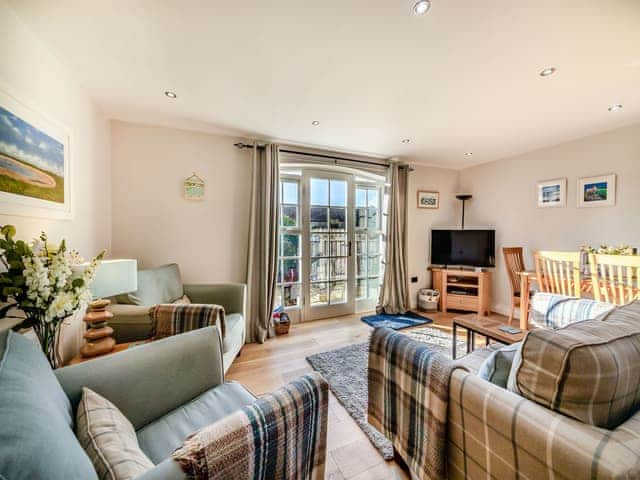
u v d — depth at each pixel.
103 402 0.89
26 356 0.77
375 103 2.17
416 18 1.31
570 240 3.03
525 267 3.44
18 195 1.30
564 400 0.71
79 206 1.89
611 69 1.71
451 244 3.95
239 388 1.30
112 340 1.54
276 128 2.68
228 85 1.91
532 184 3.39
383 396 1.29
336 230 3.64
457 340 2.80
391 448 1.41
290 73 1.77
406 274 3.84
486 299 3.64
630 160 2.58
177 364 1.19
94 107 2.12
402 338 1.24
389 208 3.72
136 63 1.66
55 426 0.59
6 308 1.12
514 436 0.75
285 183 3.35
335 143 3.13
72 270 1.32
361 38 1.45
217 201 2.83
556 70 1.72
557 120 2.49
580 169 2.95
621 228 2.64
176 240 2.67
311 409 0.85
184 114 2.35
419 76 1.80
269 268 2.94
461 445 0.93
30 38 1.37
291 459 0.78
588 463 0.60
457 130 2.74
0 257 1.16
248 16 1.30
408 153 3.52
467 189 4.23
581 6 1.23
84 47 1.51
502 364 1.03
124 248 2.48
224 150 2.85
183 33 1.41
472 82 1.87
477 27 1.36
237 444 0.62
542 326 1.83
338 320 3.51
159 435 0.99
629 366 0.76
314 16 1.30
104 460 0.64
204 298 2.49
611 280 2.05
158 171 2.59
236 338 2.13
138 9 1.25
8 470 0.43
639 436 0.64
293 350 2.62
